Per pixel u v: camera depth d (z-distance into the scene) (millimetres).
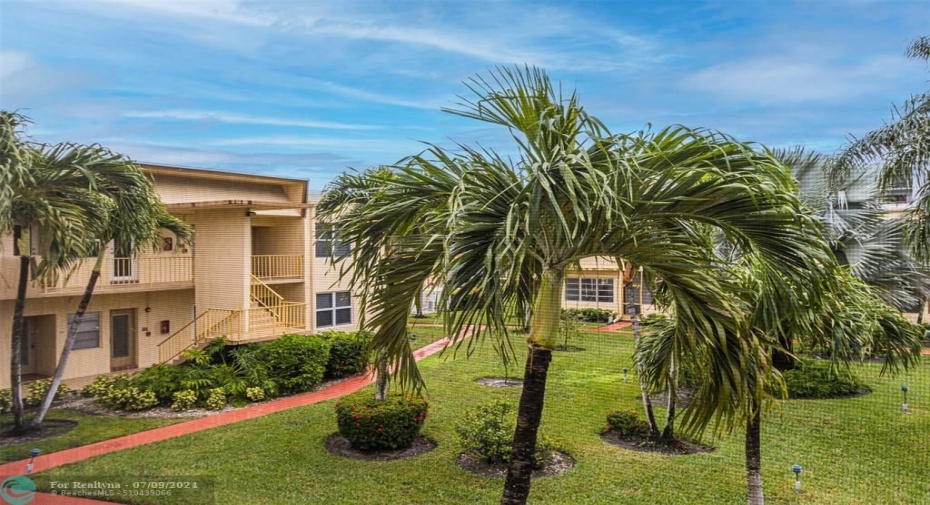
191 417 8539
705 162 3305
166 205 10773
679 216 3469
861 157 4395
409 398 7312
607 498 5305
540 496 5379
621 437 6863
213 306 11672
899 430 5684
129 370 10352
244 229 11766
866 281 4352
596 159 3252
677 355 3930
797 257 3285
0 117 6578
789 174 3242
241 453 6895
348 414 6918
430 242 3174
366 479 6043
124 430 7855
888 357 4699
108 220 7797
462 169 3449
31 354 9141
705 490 5363
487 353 11008
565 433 6930
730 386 3482
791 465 5508
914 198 4234
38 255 7855
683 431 4066
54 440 7371
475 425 6566
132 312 10688
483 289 2922
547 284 3906
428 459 6621
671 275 3570
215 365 10430
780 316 3854
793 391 6312
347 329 15156
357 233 3889
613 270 7164
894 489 4934
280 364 10414
